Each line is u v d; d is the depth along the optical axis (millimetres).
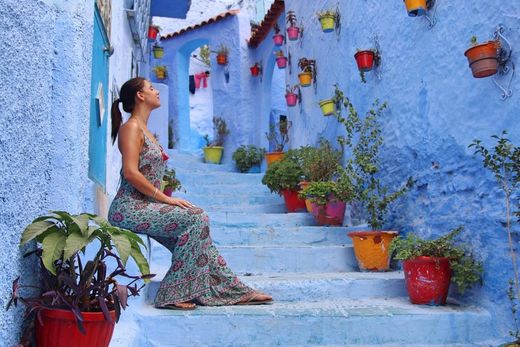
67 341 2195
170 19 13625
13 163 2078
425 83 4516
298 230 5484
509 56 3410
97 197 4000
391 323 3516
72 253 2148
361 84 5980
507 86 3428
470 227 3816
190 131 13219
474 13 3793
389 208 5188
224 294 3723
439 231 4254
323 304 3916
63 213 2291
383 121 5371
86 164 3307
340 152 6477
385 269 4742
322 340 3471
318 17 7359
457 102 4008
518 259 3283
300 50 8664
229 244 5391
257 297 3803
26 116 2246
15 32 2078
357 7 6105
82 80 3045
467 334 3521
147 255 4230
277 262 4910
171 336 3340
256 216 5988
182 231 3553
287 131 9797
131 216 3471
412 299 3902
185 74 12883
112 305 2328
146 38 9422
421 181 4578
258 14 13391
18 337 2186
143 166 3557
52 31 2744
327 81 7242
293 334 3449
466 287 3801
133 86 3645
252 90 11859
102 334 2264
